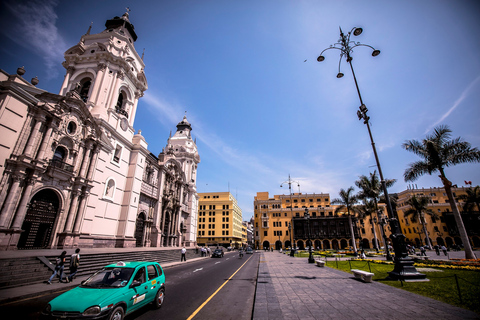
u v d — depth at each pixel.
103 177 24.41
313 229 68.44
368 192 33.97
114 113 26.66
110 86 26.92
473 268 14.61
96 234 22.98
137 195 29.62
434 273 13.47
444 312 6.67
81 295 5.85
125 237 26.44
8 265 11.31
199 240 85.38
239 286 12.27
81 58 27.14
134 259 20.20
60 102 19.31
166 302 8.88
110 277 6.98
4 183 15.12
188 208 52.03
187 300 9.22
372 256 31.08
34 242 17.22
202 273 17.31
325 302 7.96
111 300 5.78
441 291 9.14
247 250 52.56
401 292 9.24
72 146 20.44
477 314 6.45
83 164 21.41
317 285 11.03
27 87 17.23
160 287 8.34
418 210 47.19
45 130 18.08
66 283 11.55
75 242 19.83
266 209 75.75
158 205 36.59
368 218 67.25
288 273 15.51
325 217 68.12
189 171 54.56
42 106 17.47
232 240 85.50
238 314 7.54
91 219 22.30
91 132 22.69
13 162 15.59
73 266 12.21
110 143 25.50
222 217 86.94
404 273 11.73
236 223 95.19
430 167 21.36
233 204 90.38
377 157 13.52
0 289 9.68
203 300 9.24
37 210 17.45
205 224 87.25
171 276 15.70
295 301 8.16
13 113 15.87
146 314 7.40
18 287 10.20
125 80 29.48
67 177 19.47
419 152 21.83
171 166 43.00
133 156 30.02
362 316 6.45
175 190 44.84
